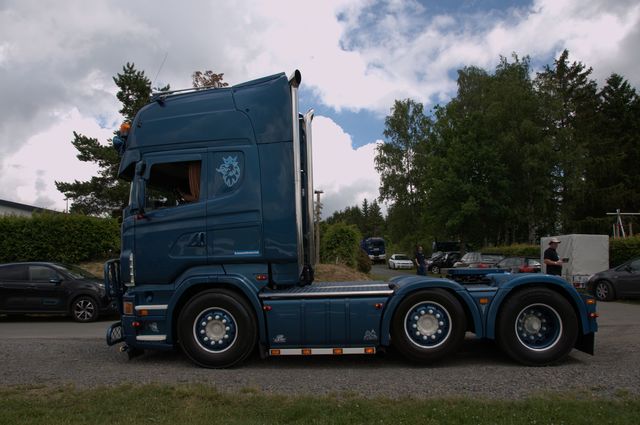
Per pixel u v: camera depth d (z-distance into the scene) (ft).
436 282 22.54
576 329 22.36
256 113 23.65
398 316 22.31
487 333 22.50
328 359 24.31
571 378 19.80
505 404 16.05
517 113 125.39
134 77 87.25
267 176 23.22
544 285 22.93
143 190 23.82
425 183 137.69
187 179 24.08
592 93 158.51
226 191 23.39
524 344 22.45
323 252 84.58
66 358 24.95
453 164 123.85
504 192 122.83
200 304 22.61
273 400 16.97
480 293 22.71
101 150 89.10
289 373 21.45
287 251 22.93
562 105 130.52
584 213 148.97
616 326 34.06
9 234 65.41
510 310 22.44
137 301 23.62
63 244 66.28
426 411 15.34
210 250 23.15
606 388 18.17
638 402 16.06
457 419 14.66
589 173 142.51
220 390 18.52
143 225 23.67
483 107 138.31
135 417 15.20
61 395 17.76
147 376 21.01
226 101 23.98
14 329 38.45
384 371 21.63
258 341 22.74
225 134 23.65
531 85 129.49
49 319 45.68
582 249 71.77
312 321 22.27
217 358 22.38
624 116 151.64
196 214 23.34
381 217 391.65
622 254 74.38
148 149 24.12
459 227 127.44
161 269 23.39
